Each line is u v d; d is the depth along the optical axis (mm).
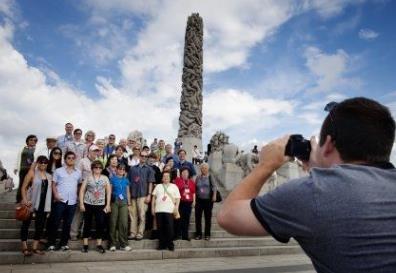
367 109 1716
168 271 8789
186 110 30219
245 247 12383
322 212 1532
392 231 1467
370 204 1509
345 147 1725
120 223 10727
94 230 11594
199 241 12109
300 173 20547
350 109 1747
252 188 1815
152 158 12711
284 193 1643
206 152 29688
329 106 1864
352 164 1708
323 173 1667
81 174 11117
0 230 10500
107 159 13008
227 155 22094
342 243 1489
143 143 25062
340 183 1583
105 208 10414
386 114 1721
